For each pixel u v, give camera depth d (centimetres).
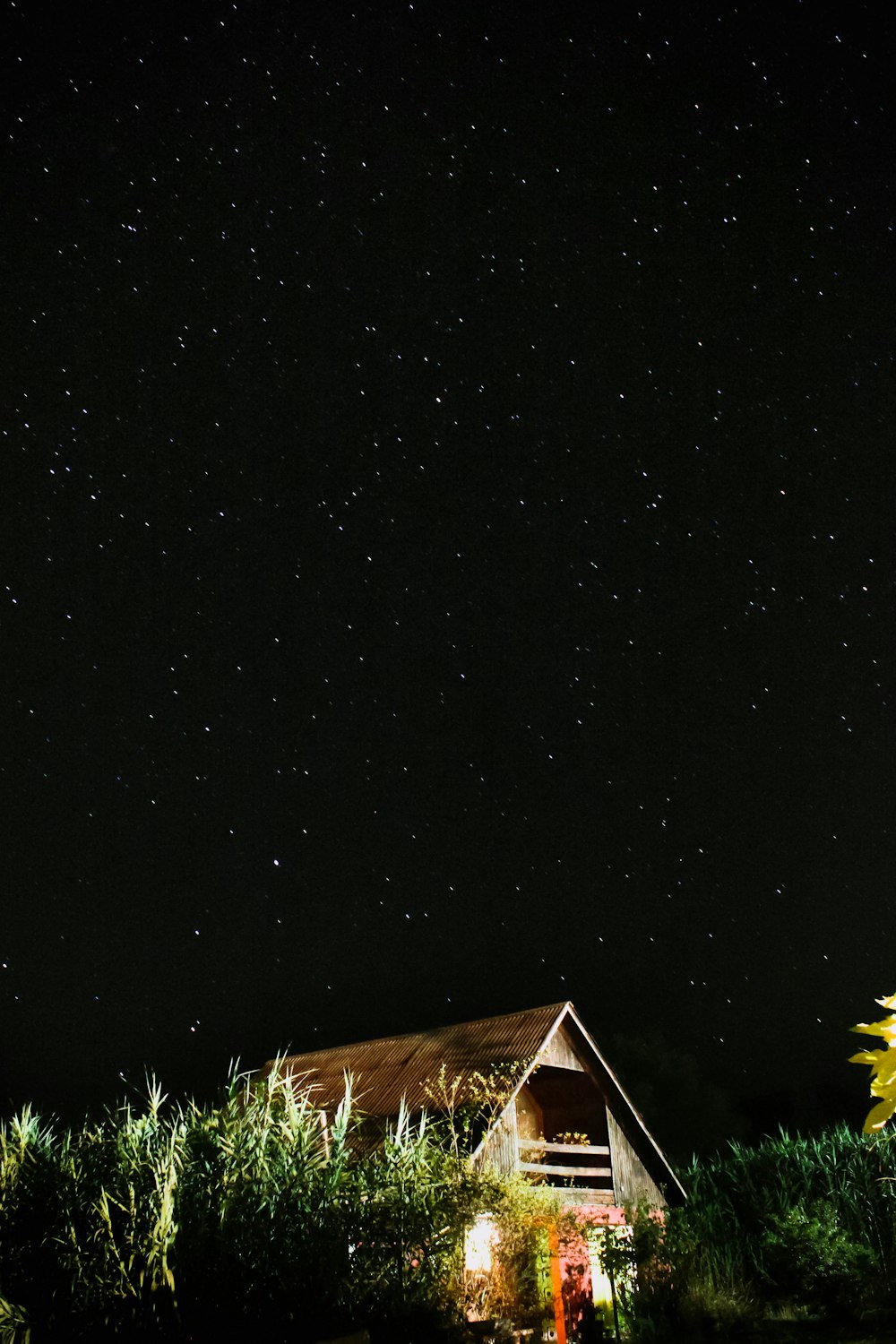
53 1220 746
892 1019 125
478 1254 902
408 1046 1543
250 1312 698
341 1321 714
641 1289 1066
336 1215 759
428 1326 750
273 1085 862
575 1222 1012
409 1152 849
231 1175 754
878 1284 1067
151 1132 813
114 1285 710
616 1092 1496
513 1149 1270
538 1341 872
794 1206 1248
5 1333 670
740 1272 1148
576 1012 1509
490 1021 1541
